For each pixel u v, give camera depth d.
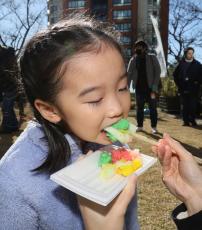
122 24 55.22
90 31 1.26
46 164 1.29
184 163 1.57
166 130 8.54
